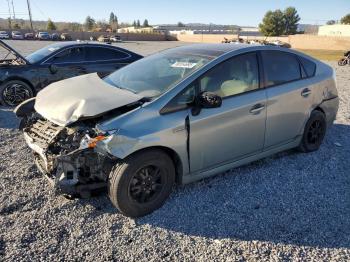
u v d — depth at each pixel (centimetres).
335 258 316
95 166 355
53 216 370
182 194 417
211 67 408
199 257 315
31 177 455
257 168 491
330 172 487
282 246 331
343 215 383
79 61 895
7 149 556
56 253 316
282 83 476
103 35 7362
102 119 358
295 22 9575
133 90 410
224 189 431
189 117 379
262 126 449
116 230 350
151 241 335
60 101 386
